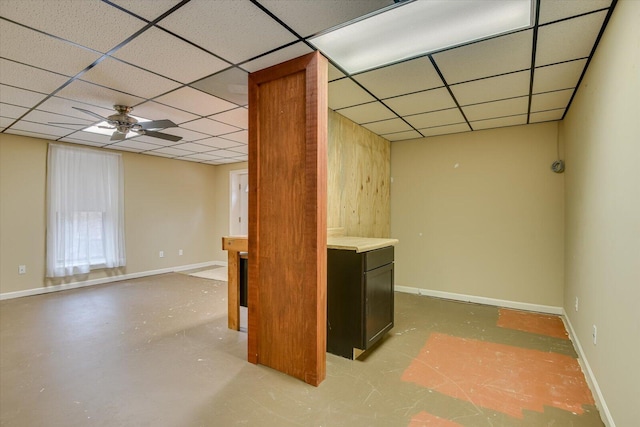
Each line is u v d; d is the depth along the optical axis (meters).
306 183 2.16
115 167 5.48
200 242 6.94
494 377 2.25
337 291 2.60
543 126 3.78
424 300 4.23
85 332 3.11
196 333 3.08
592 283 2.25
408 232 4.61
